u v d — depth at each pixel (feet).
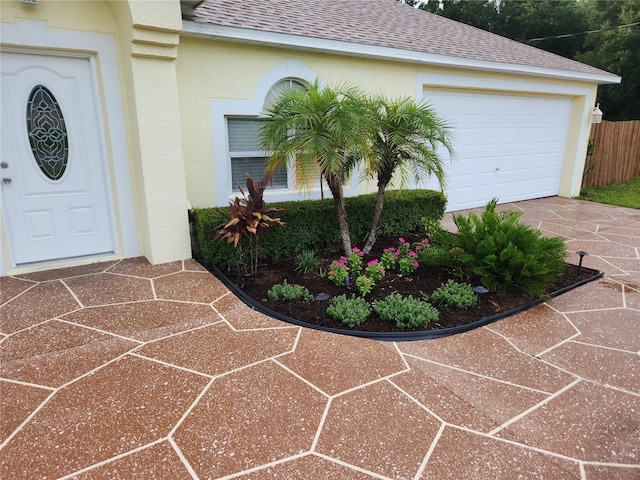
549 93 30.73
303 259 15.60
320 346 10.29
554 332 11.43
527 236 13.69
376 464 6.65
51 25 13.20
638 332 11.48
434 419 7.75
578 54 68.23
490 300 13.28
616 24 63.87
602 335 11.28
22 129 13.80
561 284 14.88
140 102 14.14
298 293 13.16
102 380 8.70
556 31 73.97
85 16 13.67
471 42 28.73
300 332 10.98
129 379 8.75
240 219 14.30
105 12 13.98
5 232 14.05
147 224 15.31
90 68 14.43
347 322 11.42
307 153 13.14
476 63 24.54
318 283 14.40
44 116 14.10
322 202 18.07
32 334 10.48
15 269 14.46
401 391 8.57
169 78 14.55
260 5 20.39
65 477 6.26
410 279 14.74
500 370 9.48
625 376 9.33
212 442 7.05
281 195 19.97
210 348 10.07
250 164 19.35
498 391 8.68
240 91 17.76
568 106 33.37
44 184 14.53
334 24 21.45
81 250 15.67
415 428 7.49
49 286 13.50
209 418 7.63
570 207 30.37
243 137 18.85
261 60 18.01
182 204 15.75
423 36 25.64
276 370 9.21
